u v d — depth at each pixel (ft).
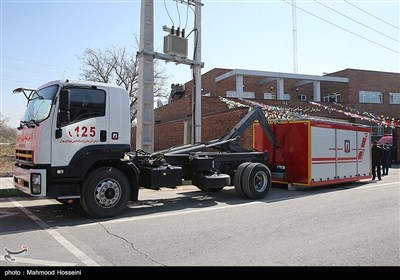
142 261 16.26
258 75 88.69
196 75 46.34
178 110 91.04
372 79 108.06
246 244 18.92
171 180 28.71
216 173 32.73
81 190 24.81
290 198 34.73
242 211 27.94
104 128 25.53
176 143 86.02
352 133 45.91
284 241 19.48
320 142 40.55
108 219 24.97
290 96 110.63
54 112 23.80
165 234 20.94
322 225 23.22
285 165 41.27
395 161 81.66
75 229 22.16
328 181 41.39
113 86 26.25
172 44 43.32
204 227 22.63
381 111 108.47
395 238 20.11
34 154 23.75
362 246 18.57
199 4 46.65
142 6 42.29
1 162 61.77
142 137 41.50
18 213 27.09
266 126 40.91
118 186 25.76
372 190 40.70
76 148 24.41
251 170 33.65
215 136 60.95
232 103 71.87
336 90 109.19
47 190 23.73
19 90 26.89
